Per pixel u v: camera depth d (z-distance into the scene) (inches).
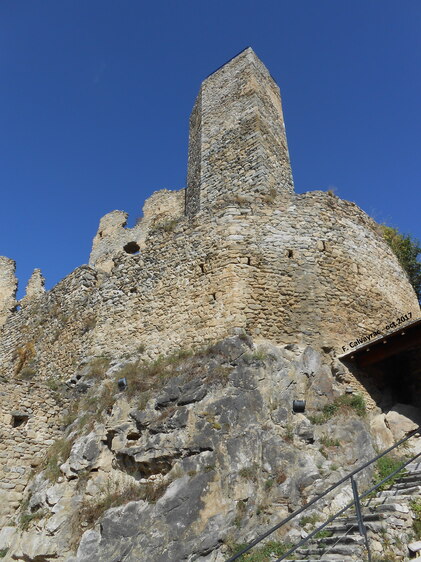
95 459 457.7
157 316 587.2
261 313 519.2
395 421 458.6
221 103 766.5
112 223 1204.5
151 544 351.3
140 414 460.4
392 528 295.3
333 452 414.0
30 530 436.1
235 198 603.2
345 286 556.1
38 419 553.3
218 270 555.5
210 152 720.3
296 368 480.4
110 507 406.9
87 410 523.2
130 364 555.5
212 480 381.7
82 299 712.4
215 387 448.5
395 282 623.2
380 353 478.9
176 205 1101.7
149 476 421.1
